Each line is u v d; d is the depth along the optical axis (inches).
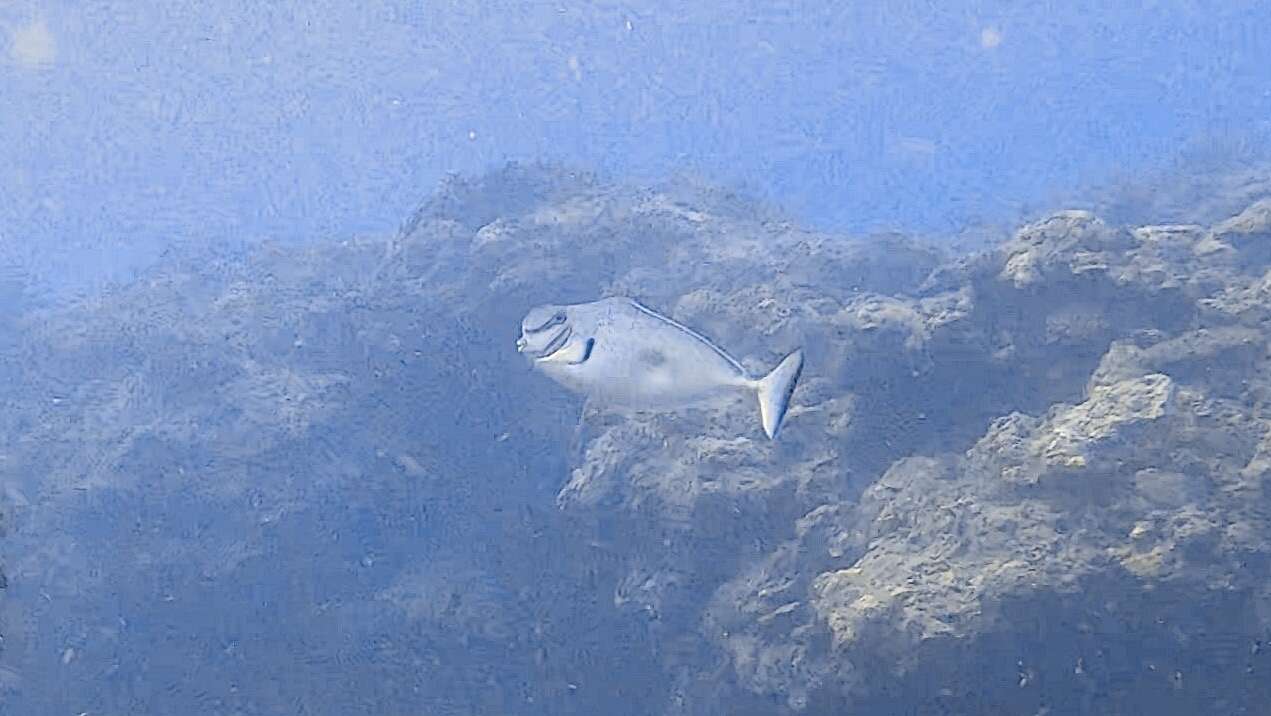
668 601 346.0
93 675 414.6
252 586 417.7
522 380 458.3
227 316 541.6
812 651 295.6
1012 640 249.8
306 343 509.0
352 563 425.7
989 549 267.1
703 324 419.2
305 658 409.4
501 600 403.2
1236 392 289.3
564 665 379.9
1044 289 329.4
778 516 337.7
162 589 420.5
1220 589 242.8
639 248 501.0
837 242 508.1
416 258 523.2
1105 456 268.5
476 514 440.5
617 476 372.5
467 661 393.1
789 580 318.3
